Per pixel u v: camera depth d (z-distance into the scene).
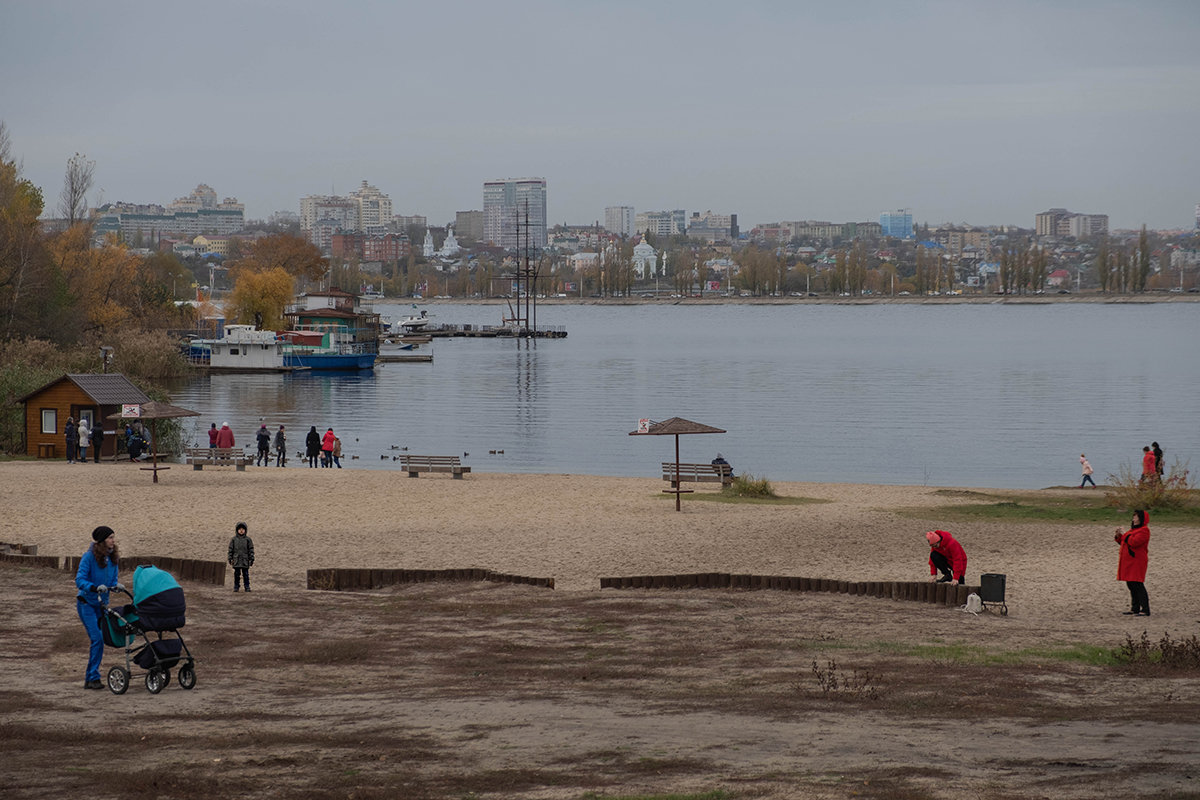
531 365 144.62
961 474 61.84
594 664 19.09
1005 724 14.84
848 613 24.38
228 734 14.23
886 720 15.06
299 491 46.84
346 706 15.91
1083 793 11.31
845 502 45.59
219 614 23.19
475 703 16.14
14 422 61.66
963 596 25.70
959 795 11.28
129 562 28.06
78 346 107.25
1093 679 18.08
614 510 42.44
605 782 12.04
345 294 163.25
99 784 11.98
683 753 13.22
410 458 54.16
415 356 152.50
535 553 33.41
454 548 34.12
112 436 58.06
